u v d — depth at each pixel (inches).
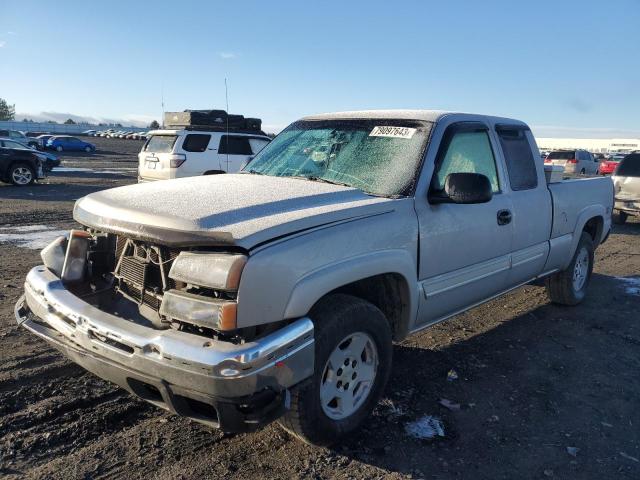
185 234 104.1
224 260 100.9
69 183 754.8
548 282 237.1
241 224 109.0
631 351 194.4
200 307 101.1
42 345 175.9
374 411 144.0
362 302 125.4
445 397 154.3
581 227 223.5
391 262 130.2
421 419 141.6
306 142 172.1
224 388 96.7
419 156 146.8
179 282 112.5
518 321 222.2
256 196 126.3
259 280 102.0
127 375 106.7
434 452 127.6
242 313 100.1
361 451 126.6
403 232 135.0
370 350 131.3
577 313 234.8
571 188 217.0
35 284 126.7
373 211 129.1
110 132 3553.2
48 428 129.3
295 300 107.6
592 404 154.0
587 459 127.3
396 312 143.6
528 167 191.5
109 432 129.5
